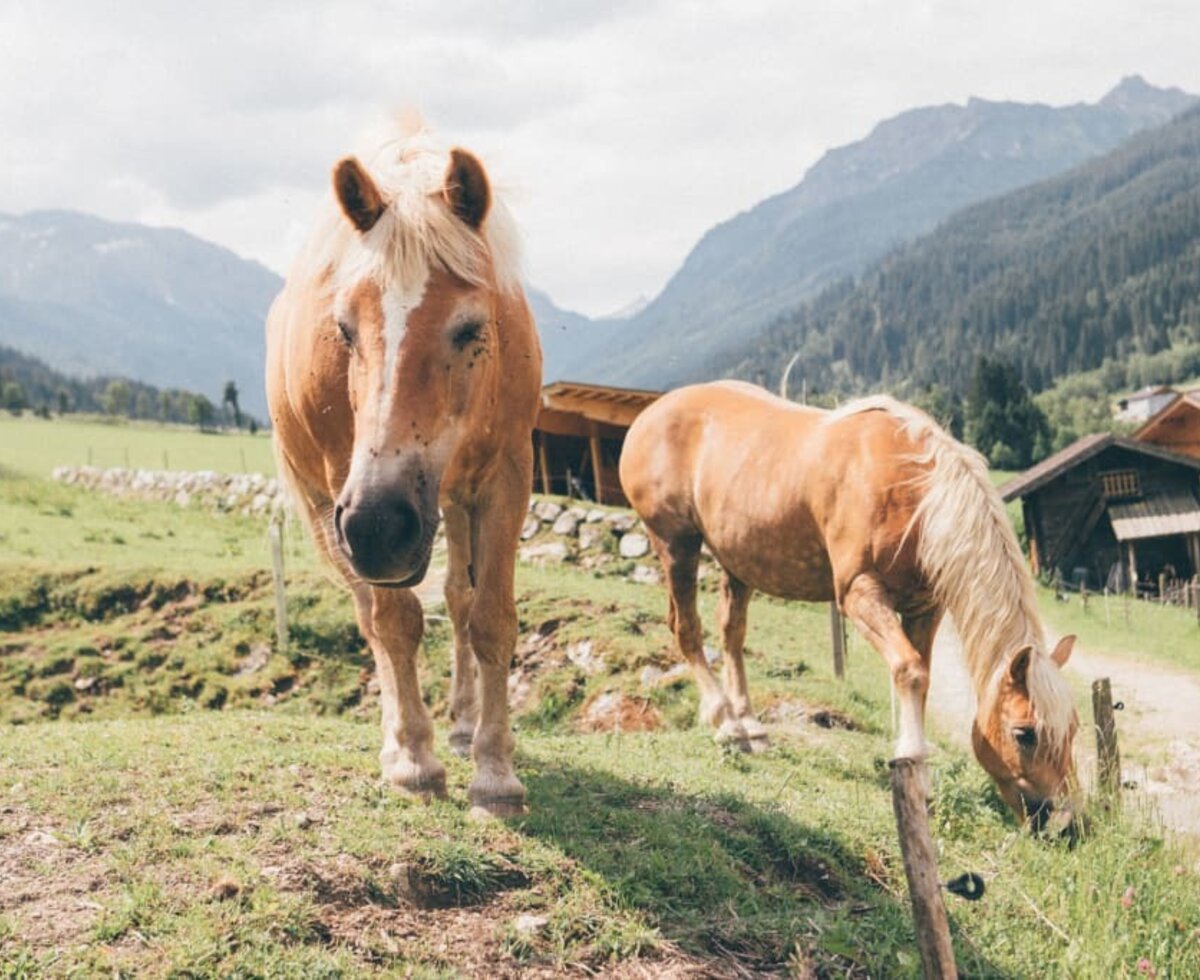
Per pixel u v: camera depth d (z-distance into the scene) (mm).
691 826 5719
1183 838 7129
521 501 5441
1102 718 7945
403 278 4480
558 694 14602
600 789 6215
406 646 5457
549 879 4871
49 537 25031
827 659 14930
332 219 4859
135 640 17797
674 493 8352
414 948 4320
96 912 4129
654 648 14648
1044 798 6371
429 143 5094
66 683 16812
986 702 6332
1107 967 5262
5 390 117500
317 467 5918
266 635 17516
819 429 7066
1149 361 177750
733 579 8375
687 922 4832
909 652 6223
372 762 5977
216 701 16391
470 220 4691
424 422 4434
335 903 4457
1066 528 38469
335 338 4953
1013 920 5762
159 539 26453
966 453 6395
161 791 5184
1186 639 23047
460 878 4715
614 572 21750
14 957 3812
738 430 7773
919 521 6348
